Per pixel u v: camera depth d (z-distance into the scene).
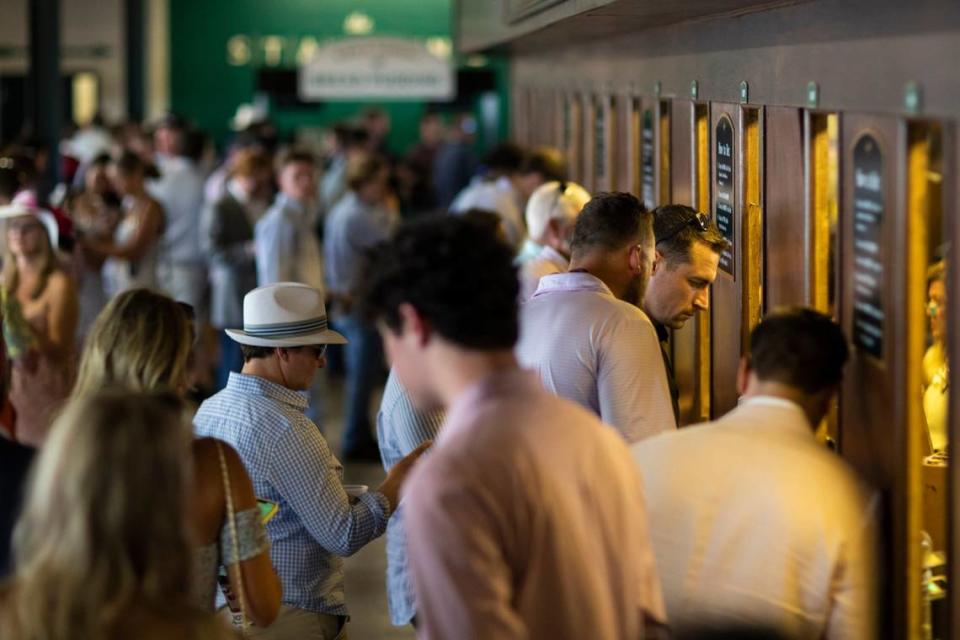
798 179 4.92
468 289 3.31
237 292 12.87
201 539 4.12
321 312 5.19
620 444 3.49
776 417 3.89
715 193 6.21
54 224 9.86
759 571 3.79
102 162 12.80
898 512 4.03
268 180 13.66
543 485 3.24
